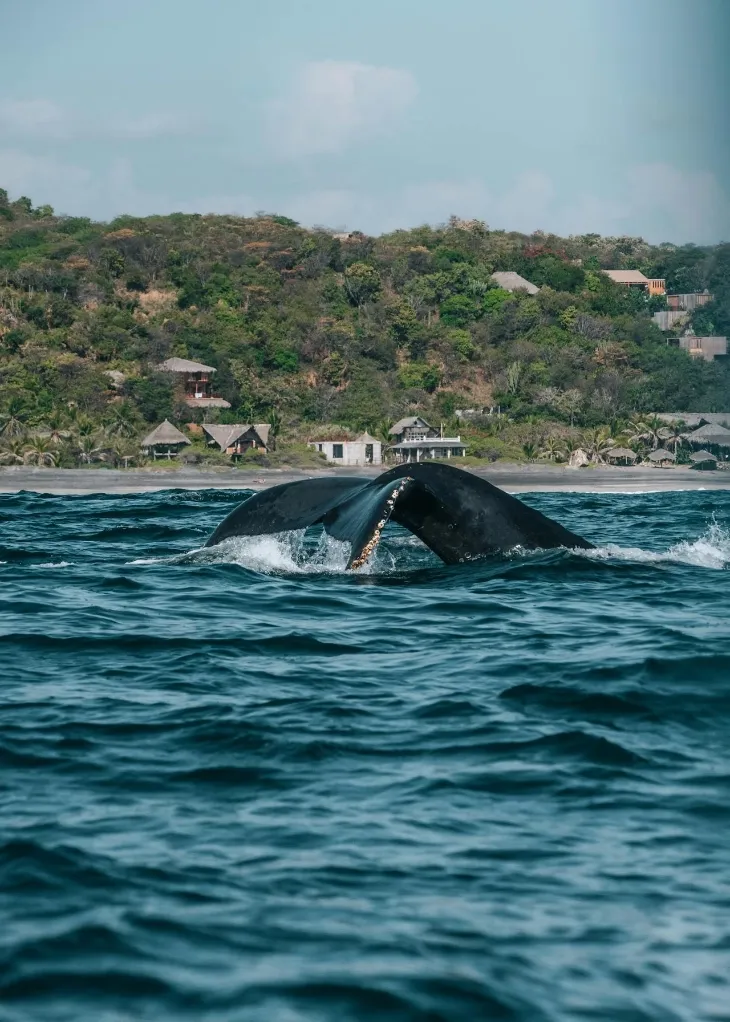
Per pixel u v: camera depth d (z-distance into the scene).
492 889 22.47
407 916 21.27
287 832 25.20
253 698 36.09
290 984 18.75
